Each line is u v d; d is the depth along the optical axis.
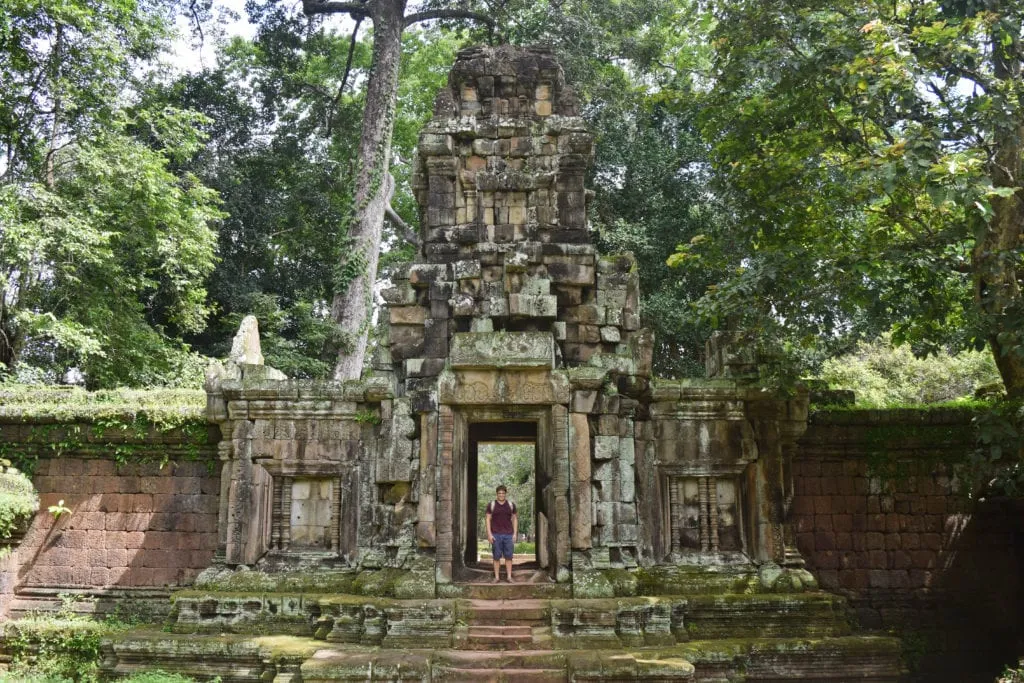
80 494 15.74
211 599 12.95
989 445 14.60
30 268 20.94
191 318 26.14
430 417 13.05
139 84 26.03
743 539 14.04
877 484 15.76
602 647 11.39
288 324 31.64
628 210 28.20
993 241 12.69
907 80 11.34
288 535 14.08
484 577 12.97
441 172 14.77
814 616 12.89
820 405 15.88
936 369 27.92
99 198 23.08
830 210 15.43
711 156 16.16
